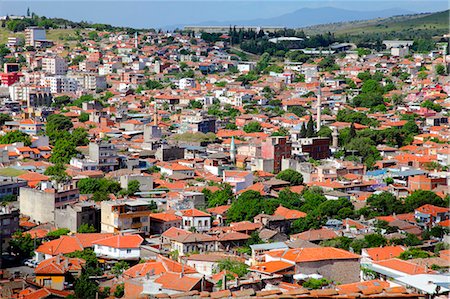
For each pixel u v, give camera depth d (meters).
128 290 192.25
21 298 190.62
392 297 93.31
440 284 149.62
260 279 198.25
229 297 93.19
